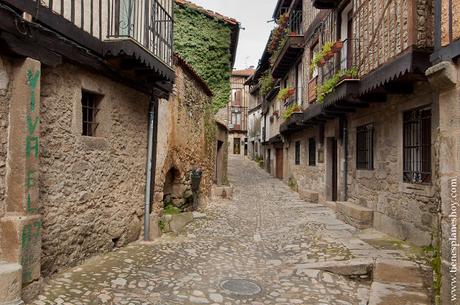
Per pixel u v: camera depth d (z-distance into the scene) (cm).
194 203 1096
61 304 390
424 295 457
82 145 528
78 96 516
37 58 411
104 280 474
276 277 541
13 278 358
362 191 927
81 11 502
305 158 1598
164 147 842
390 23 647
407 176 712
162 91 801
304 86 1425
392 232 754
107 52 546
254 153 3453
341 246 681
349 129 1033
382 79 662
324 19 1165
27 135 394
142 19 682
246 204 1321
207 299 445
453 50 369
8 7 368
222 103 1432
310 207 1227
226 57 1423
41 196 447
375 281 504
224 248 697
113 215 619
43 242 450
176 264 574
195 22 1347
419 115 668
